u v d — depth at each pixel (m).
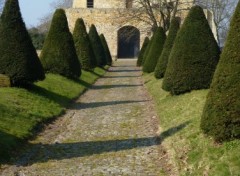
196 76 14.39
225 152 7.77
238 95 8.17
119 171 8.43
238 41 8.52
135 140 10.85
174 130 10.69
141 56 40.03
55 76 21.17
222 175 7.13
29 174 8.33
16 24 16.12
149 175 8.15
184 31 14.82
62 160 9.27
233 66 8.38
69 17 56.09
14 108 12.62
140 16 46.75
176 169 8.27
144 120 13.33
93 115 14.55
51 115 13.84
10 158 9.25
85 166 8.81
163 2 39.38
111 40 55.53
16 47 15.91
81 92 20.38
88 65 28.91
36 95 15.52
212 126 8.41
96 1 57.34
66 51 21.92
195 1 40.50
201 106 11.67
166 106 14.25
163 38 27.14
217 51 14.48
